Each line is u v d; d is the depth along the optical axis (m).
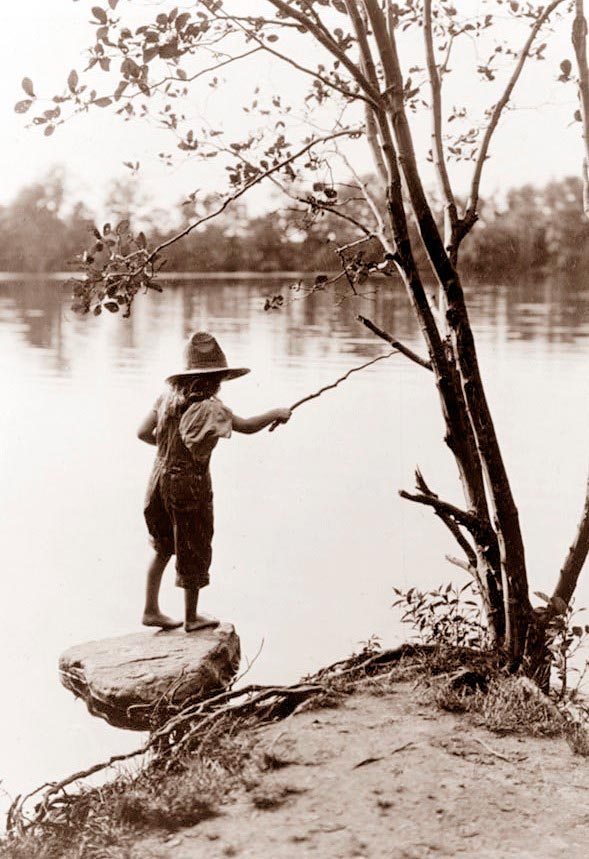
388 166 5.79
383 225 6.51
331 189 6.60
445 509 6.03
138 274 5.51
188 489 6.23
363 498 12.54
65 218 93.31
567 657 5.95
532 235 82.81
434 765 4.81
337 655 7.43
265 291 68.31
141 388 21.81
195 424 6.13
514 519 5.93
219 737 5.12
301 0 5.77
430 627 6.36
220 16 5.41
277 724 5.31
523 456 14.38
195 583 6.36
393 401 19.77
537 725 5.23
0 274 94.12
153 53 5.28
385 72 5.73
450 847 4.09
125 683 5.66
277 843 4.16
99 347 32.16
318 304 54.97
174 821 4.41
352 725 5.27
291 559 9.95
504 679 5.71
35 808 4.95
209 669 5.85
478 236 82.62
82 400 19.91
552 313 44.03
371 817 4.35
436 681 5.70
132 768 5.32
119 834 4.33
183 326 40.88
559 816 4.35
